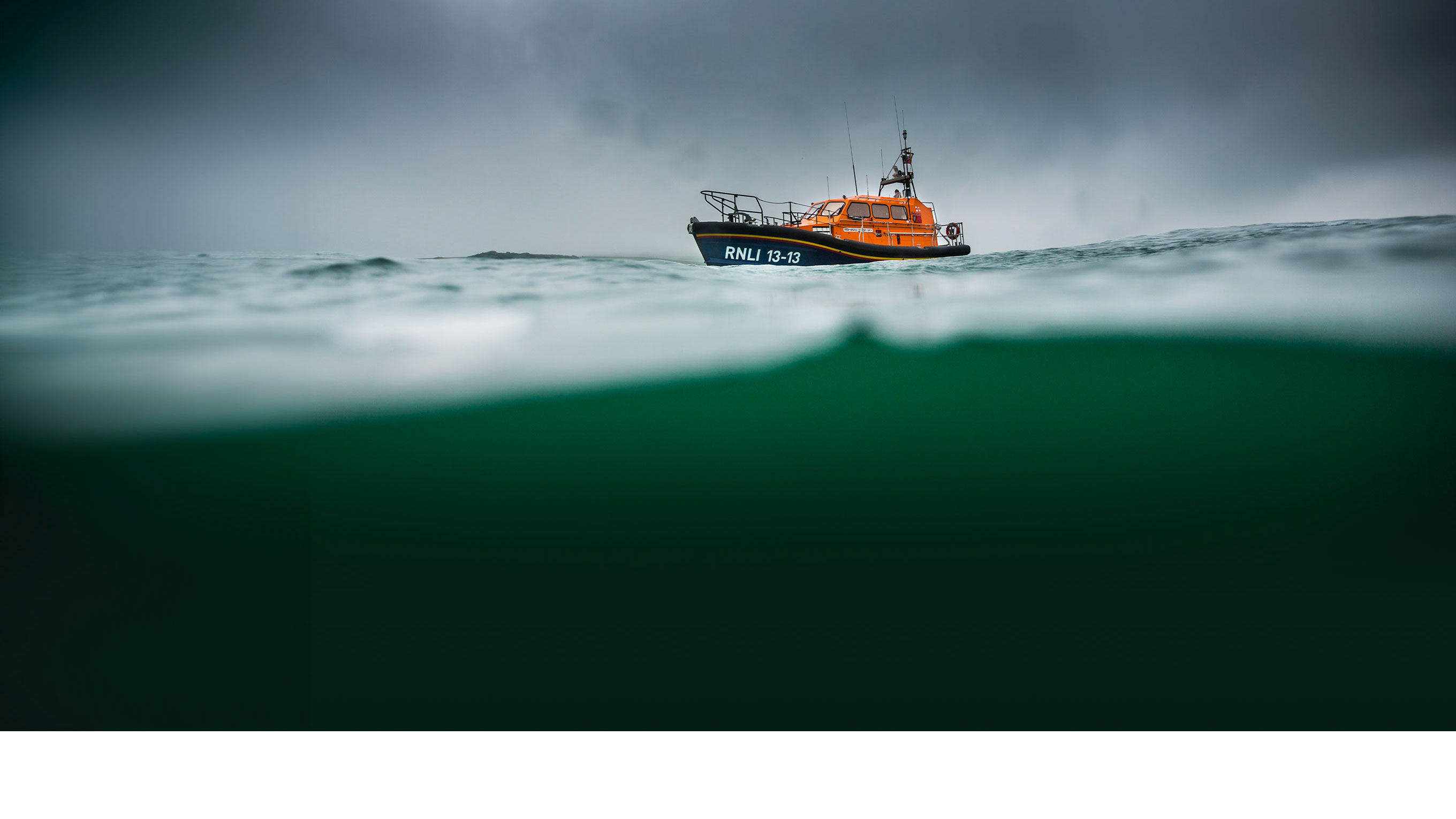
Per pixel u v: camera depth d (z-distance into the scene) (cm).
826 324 550
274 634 470
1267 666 398
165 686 382
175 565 571
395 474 695
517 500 743
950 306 564
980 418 720
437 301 472
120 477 634
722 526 770
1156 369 688
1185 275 516
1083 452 739
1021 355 648
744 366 606
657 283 534
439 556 702
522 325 497
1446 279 471
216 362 449
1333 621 461
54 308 401
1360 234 487
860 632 489
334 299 447
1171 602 529
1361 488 679
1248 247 505
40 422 501
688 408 712
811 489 762
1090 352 650
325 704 376
